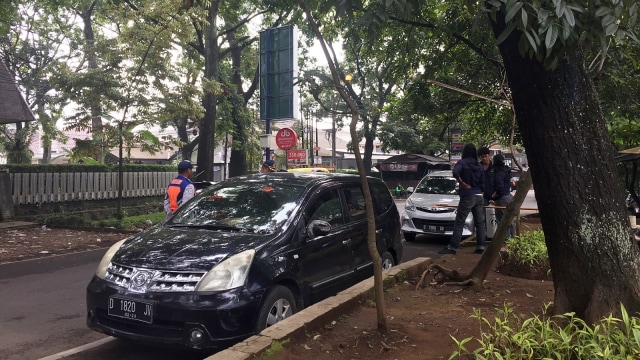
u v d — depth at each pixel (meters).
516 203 5.44
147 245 4.57
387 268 6.70
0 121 14.37
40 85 23.42
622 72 10.23
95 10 22.34
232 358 3.23
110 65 13.55
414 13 10.23
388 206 7.02
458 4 11.01
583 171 3.56
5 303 6.29
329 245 5.24
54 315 5.77
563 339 2.88
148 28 13.28
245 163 22.47
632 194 10.96
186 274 4.04
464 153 8.34
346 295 4.78
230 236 4.62
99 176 17.23
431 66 13.25
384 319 3.99
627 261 3.52
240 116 20.83
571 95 3.56
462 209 8.30
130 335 4.03
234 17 19.23
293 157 17.39
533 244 6.81
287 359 3.47
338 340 3.91
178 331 3.90
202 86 14.50
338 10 3.99
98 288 4.28
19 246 10.57
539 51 3.13
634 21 2.86
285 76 15.08
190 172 7.48
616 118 12.04
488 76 12.93
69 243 11.07
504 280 6.15
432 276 6.12
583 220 3.55
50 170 15.76
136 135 14.34
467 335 3.99
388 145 32.72
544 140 3.62
